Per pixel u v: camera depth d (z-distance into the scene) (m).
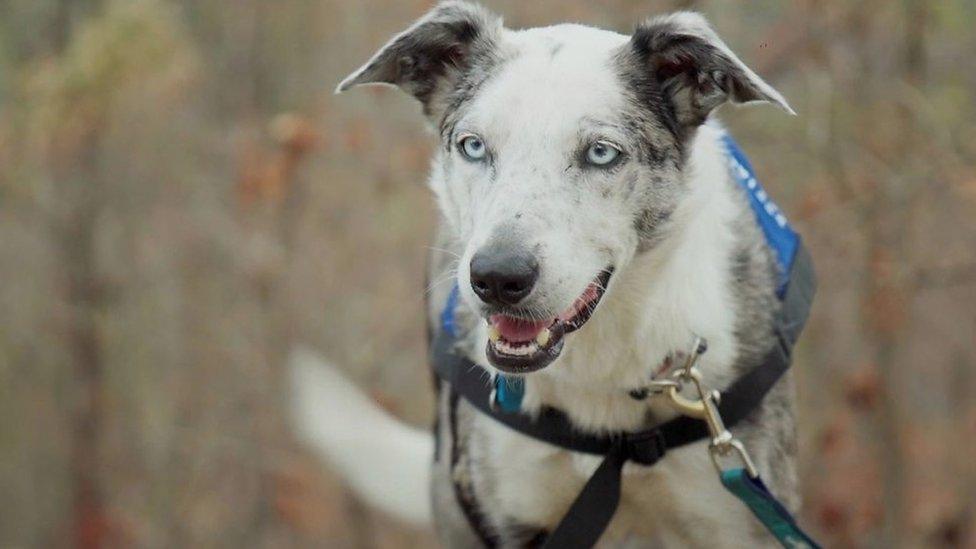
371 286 12.66
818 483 10.54
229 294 13.95
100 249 14.51
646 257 5.23
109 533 14.23
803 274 5.79
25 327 14.61
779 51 9.20
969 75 9.64
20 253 14.56
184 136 13.53
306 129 11.30
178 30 11.92
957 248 9.88
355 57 12.08
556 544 5.54
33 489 14.96
